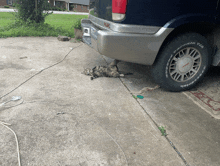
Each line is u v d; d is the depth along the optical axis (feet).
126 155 6.29
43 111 8.36
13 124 7.37
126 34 9.21
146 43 9.52
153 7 9.09
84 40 12.98
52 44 20.40
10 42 19.95
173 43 10.00
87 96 9.97
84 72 12.88
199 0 9.51
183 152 6.63
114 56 9.80
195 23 10.25
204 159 6.40
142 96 10.35
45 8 27.37
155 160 6.18
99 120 8.03
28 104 8.81
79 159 5.98
